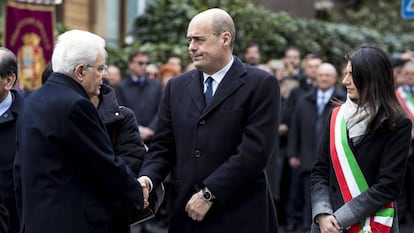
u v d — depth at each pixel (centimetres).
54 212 418
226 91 488
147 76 1008
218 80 493
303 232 970
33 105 430
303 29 1459
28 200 425
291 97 1002
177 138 497
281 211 1051
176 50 1216
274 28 1408
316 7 1836
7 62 518
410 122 463
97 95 454
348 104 473
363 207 457
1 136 523
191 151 490
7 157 521
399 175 457
